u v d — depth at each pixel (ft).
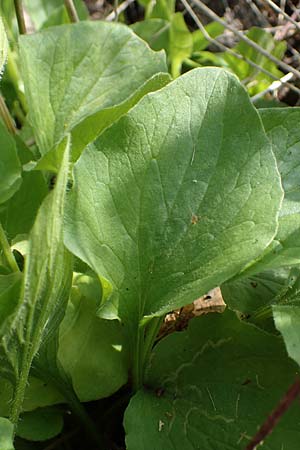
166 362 0.88
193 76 0.85
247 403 0.82
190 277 0.80
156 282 0.83
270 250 0.81
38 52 1.04
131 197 0.83
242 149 0.83
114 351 0.89
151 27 1.32
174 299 0.79
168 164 0.84
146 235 0.83
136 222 0.83
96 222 0.82
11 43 1.27
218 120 0.84
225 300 0.90
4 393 0.86
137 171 0.84
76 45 1.06
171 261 0.82
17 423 0.86
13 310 0.78
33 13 1.33
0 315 0.77
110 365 0.88
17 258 0.96
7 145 0.92
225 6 1.54
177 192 0.83
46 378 0.87
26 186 1.00
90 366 0.88
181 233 0.83
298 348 0.73
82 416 0.90
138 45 1.08
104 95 1.06
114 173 0.83
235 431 0.81
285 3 1.50
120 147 0.83
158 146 0.84
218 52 1.49
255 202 0.81
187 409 0.84
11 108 1.27
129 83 1.07
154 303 0.82
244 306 0.90
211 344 0.87
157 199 0.84
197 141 0.84
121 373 0.89
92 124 0.92
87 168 0.82
